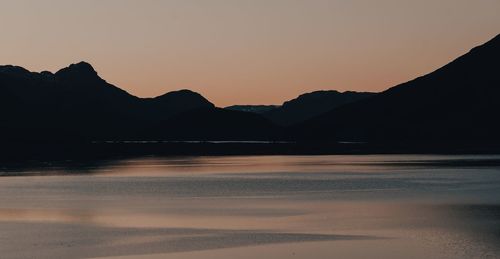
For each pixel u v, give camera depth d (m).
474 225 40.44
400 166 114.56
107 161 142.75
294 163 132.12
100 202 56.31
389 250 32.75
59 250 33.28
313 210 49.22
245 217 45.44
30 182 80.00
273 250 33.06
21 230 39.81
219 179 84.88
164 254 32.22
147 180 83.12
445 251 32.38
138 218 45.25
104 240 36.12
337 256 31.55
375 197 58.91
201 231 39.19
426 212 47.22
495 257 30.94
